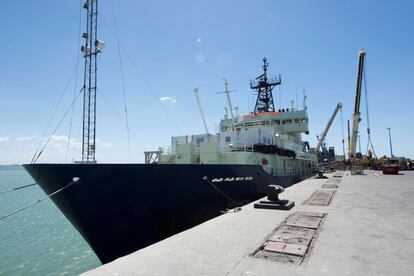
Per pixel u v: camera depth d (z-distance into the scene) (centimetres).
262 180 1557
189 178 1087
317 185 1741
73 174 838
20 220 3244
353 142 3941
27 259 1756
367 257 441
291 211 838
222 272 382
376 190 1423
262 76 3083
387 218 734
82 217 902
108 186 891
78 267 1616
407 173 3142
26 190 7975
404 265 407
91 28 2017
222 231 601
